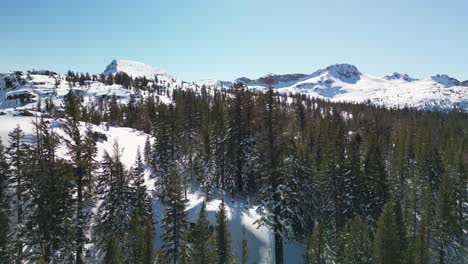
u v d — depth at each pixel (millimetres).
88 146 32594
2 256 32281
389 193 45938
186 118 92938
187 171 65250
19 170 41938
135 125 129000
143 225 42375
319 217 46094
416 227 48812
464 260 46125
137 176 49531
